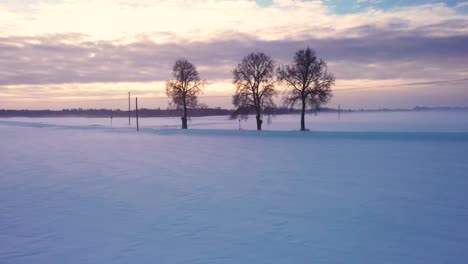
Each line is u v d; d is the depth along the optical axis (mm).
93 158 25875
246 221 10695
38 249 8781
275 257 8047
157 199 13562
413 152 25359
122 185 16250
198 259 8016
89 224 10641
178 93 55906
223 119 123812
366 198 13039
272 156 25172
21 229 10273
